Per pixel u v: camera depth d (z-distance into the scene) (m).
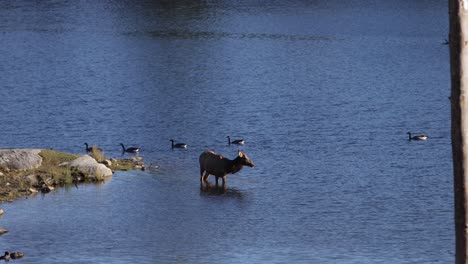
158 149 175.62
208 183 141.38
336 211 125.00
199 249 107.00
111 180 140.12
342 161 161.12
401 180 145.25
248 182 142.50
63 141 188.00
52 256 103.56
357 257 103.88
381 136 188.50
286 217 121.69
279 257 104.00
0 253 104.81
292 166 156.50
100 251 105.81
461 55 38.38
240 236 113.00
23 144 185.62
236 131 196.00
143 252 105.62
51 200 127.12
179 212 123.75
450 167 155.62
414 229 116.12
